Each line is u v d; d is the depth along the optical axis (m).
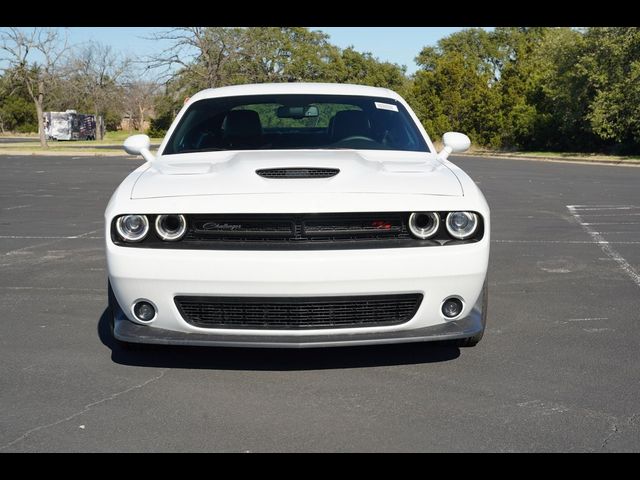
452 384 3.96
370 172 4.09
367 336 3.76
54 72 46.75
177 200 3.80
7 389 3.91
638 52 29.58
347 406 3.66
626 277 6.89
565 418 3.50
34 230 10.29
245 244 3.73
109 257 3.80
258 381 4.01
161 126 55.66
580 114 33.06
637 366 4.27
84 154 38.59
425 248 3.76
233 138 5.11
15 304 5.86
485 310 4.49
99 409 3.63
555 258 7.91
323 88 5.62
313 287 3.67
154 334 3.83
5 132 80.50
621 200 14.29
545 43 35.69
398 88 54.50
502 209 12.77
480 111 43.22
